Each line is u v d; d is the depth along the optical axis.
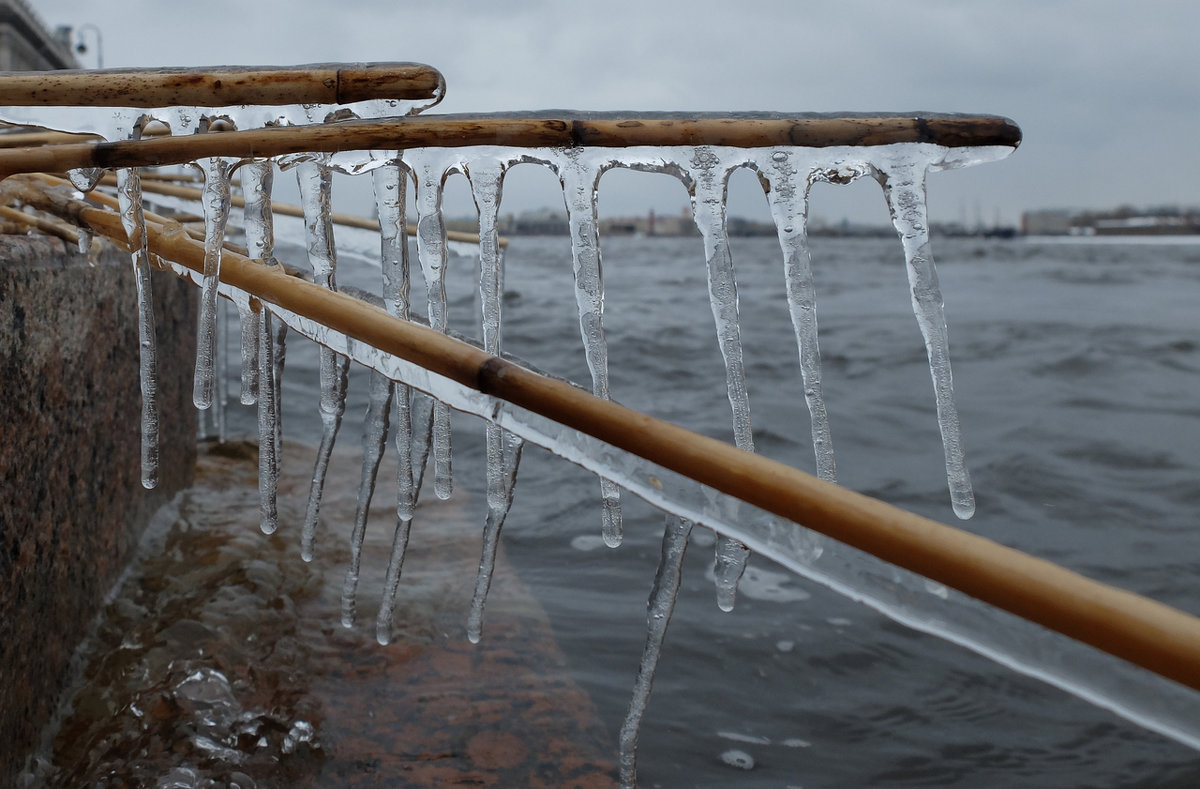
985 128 1.27
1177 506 4.09
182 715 1.94
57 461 1.95
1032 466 4.72
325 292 1.30
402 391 1.67
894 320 11.91
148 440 1.64
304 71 1.29
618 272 23.73
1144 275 22.56
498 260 1.48
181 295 3.46
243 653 2.22
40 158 1.33
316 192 1.62
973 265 28.38
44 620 1.85
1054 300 15.02
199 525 3.11
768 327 10.46
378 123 1.31
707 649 2.62
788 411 6.07
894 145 1.30
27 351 1.75
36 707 1.78
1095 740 2.24
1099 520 3.92
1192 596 3.12
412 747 1.91
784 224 1.38
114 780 1.72
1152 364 7.94
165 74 1.30
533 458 4.83
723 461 0.96
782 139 1.29
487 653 2.38
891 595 0.90
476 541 3.31
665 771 1.96
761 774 2.00
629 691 2.29
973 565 0.83
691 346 8.89
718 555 1.42
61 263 1.99
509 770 1.85
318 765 1.83
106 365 2.40
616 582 3.07
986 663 2.62
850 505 0.89
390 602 1.76
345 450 4.55
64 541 2.00
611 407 1.04
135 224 1.59
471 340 1.79
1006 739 2.24
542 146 1.32
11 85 1.31
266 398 1.76
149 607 2.41
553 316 10.99
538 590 2.93
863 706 2.36
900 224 1.35
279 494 3.61
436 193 1.48
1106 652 0.78
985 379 7.31
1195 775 2.09
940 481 4.50
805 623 2.84
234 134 1.32
